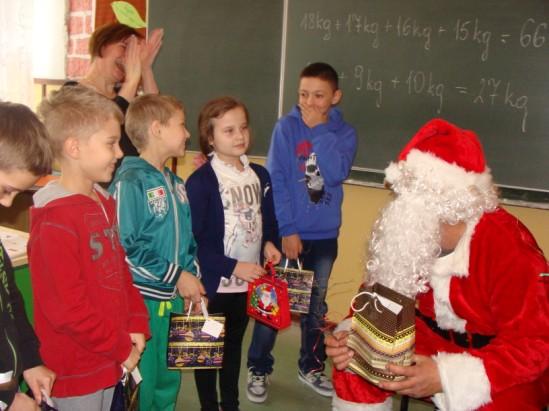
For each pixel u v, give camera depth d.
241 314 2.15
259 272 2.00
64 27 3.72
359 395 1.41
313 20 2.96
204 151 2.13
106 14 3.56
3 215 3.09
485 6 2.53
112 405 1.46
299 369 2.67
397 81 2.79
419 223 1.31
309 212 2.48
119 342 1.50
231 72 3.25
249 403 2.48
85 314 1.42
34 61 3.86
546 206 2.51
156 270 1.78
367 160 2.94
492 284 1.27
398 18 2.74
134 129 1.86
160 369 1.92
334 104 2.60
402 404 1.53
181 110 1.91
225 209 2.04
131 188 1.76
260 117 3.20
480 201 1.31
